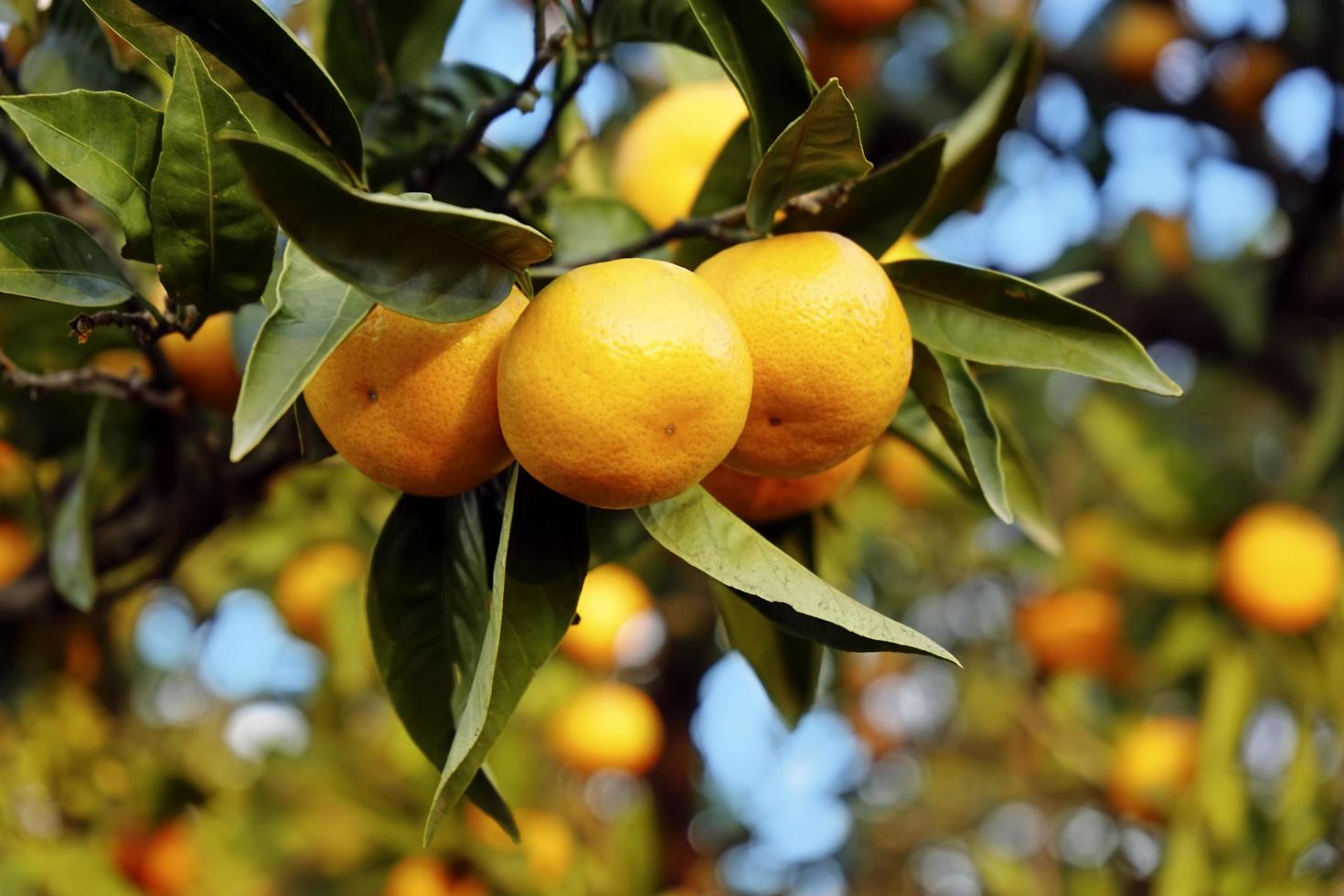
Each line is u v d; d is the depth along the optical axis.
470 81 0.79
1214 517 1.28
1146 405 1.48
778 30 0.68
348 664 1.19
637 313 0.63
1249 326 1.48
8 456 0.95
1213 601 1.28
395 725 1.25
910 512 1.61
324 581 1.23
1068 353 0.68
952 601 1.75
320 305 0.63
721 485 0.74
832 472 0.74
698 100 0.85
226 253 0.68
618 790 1.54
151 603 1.53
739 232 0.71
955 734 1.83
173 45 0.67
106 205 0.68
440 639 0.72
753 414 0.67
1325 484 1.30
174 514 0.87
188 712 1.67
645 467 0.64
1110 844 1.50
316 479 1.22
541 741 1.35
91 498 0.83
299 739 1.39
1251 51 1.56
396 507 0.71
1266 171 1.60
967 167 0.80
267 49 0.65
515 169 0.78
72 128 0.67
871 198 0.70
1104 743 1.44
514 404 0.64
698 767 1.54
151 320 0.69
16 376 0.76
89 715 1.19
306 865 1.36
